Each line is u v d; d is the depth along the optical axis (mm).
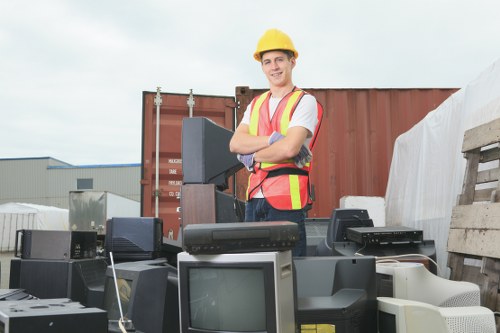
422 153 4535
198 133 2947
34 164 34000
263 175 2225
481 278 2832
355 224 3777
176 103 5734
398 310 1928
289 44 2283
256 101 2410
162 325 2359
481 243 2777
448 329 2004
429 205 4305
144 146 5641
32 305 1923
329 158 5699
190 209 2877
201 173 2920
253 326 1718
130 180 33625
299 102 2223
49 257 3273
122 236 3643
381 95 5789
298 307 1887
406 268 2422
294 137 2115
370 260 2039
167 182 5645
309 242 4582
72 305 1954
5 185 33969
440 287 2469
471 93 3477
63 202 33625
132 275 2307
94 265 3420
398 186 5297
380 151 5715
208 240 1724
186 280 1822
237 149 2266
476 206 2924
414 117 5754
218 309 1778
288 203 2164
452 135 3816
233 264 1704
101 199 8750
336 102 5785
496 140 2836
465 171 3256
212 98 5793
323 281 2033
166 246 3918
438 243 4059
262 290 1700
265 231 1701
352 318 1902
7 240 18281
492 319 2133
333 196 5648
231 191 5543
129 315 2238
